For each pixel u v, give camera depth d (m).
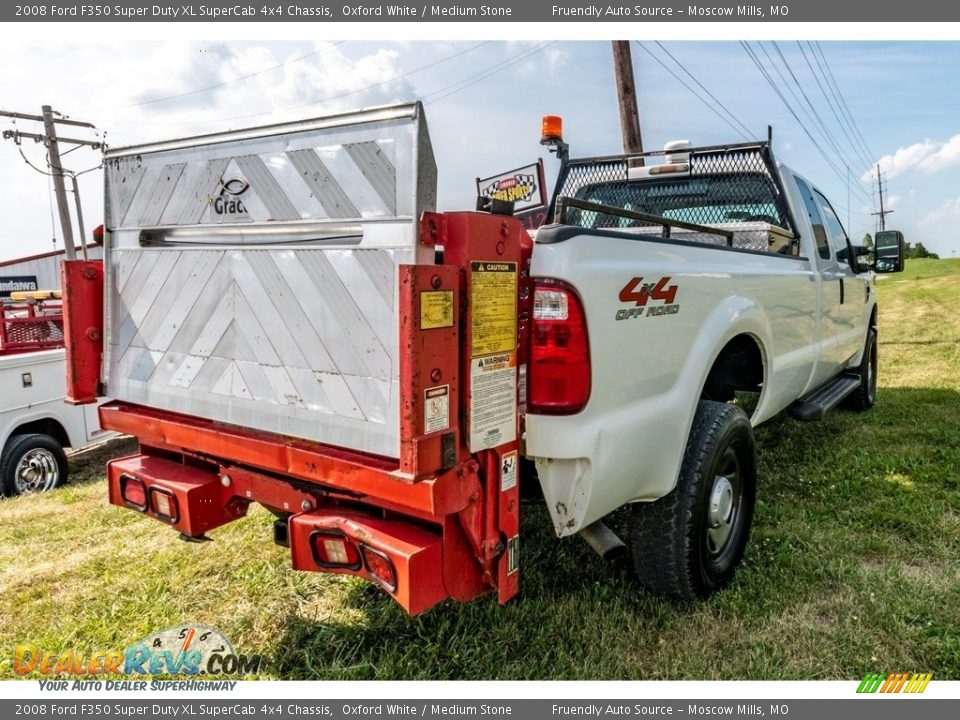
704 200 4.56
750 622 2.74
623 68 11.01
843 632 2.64
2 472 5.53
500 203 2.05
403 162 1.94
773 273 3.55
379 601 3.01
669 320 2.59
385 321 2.01
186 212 2.54
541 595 2.94
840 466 4.50
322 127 2.11
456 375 1.92
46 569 3.51
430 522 2.13
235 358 2.42
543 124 4.81
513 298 2.08
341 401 2.14
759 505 3.93
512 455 2.13
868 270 5.66
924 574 3.05
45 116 22.19
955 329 11.49
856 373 5.91
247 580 3.25
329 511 2.27
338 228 2.13
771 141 4.23
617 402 2.33
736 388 3.93
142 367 2.75
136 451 7.45
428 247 1.95
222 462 2.69
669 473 2.62
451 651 2.58
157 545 3.76
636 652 2.57
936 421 5.61
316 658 2.62
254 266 2.33
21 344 6.53
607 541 2.63
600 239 2.28
